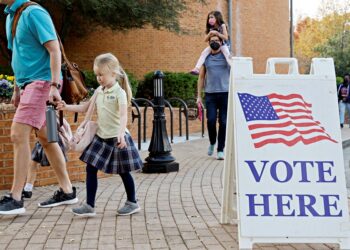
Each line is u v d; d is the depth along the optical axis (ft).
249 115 14.24
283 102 14.43
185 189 23.22
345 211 13.60
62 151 20.35
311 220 13.50
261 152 13.96
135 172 27.99
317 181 13.82
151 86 67.56
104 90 18.02
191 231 16.24
